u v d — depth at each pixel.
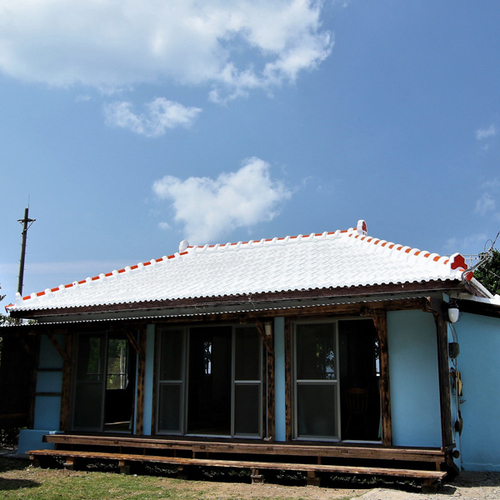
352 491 8.38
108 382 12.23
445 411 8.39
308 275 10.73
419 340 9.24
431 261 9.55
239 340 10.68
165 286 12.38
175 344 11.26
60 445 11.48
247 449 9.50
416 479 8.66
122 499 8.05
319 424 9.69
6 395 12.15
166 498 8.09
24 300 12.78
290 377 9.97
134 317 11.44
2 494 8.44
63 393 12.07
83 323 11.47
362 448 8.77
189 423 11.09
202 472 9.98
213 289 11.10
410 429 9.06
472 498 7.66
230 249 15.35
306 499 7.84
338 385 9.62
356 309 9.30
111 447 11.14
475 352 10.32
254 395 10.35
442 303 8.94
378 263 10.64
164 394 11.17
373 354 10.96
